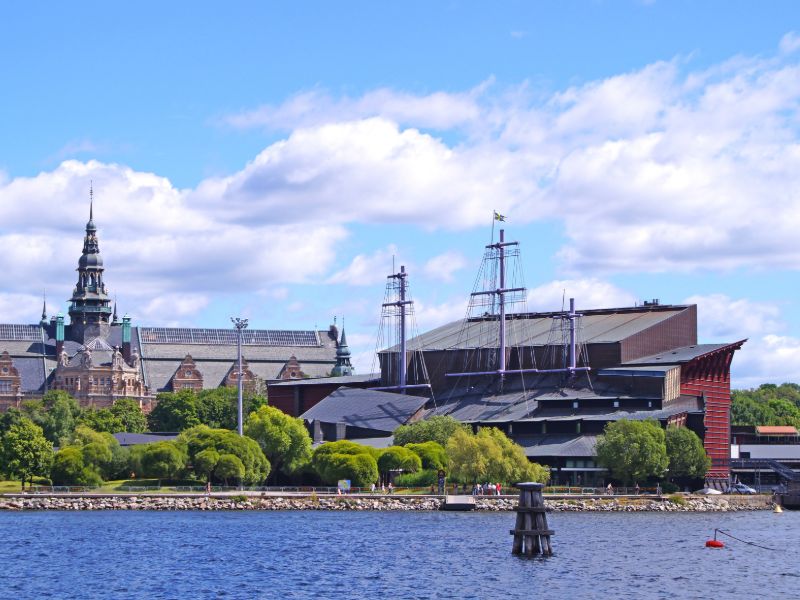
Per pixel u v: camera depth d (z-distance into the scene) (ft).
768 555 492.13
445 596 379.55
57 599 373.20
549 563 449.06
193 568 435.12
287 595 380.17
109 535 541.34
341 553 475.31
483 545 502.79
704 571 440.04
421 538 531.09
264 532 557.33
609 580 413.39
